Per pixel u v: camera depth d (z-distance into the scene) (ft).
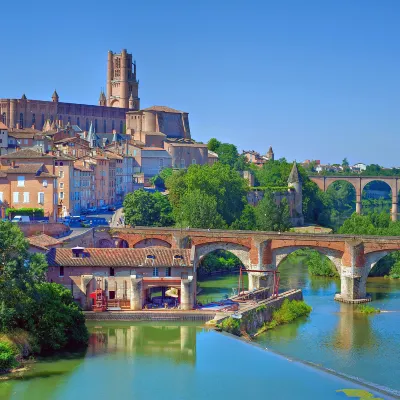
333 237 633.61
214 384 368.27
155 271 506.48
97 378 373.61
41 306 414.21
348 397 351.87
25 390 354.95
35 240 543.39
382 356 444.55
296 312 553.23
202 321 491.31
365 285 629.51
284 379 376.48
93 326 475.72
